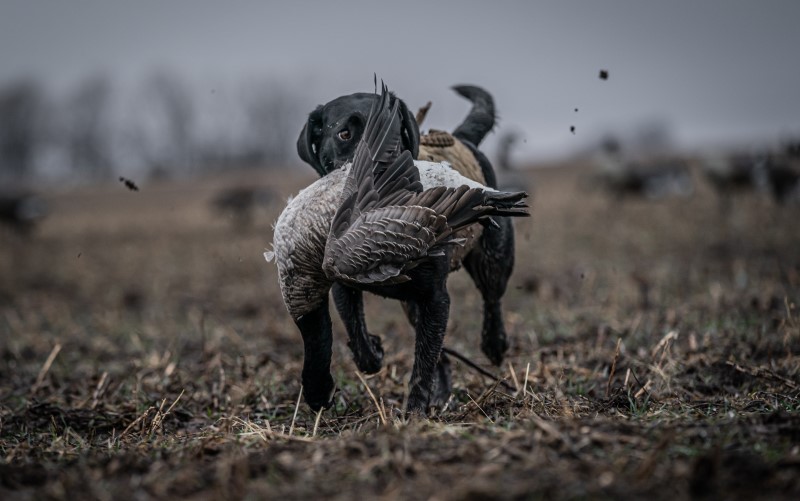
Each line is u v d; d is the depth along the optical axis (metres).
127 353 23.91
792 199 50.44
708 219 49.94
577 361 18.19
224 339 24.12
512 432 11.94
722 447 11.12
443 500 9.89
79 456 13.09
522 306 26.50
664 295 25.91
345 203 12.44
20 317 32.84
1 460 13.29
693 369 17.03
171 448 13.13
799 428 11.62
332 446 12.06
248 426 13.79
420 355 13.72
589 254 39.94
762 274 28.91
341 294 14.89
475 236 15.69
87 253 56.88
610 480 10.12
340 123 13.77
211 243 57.16
